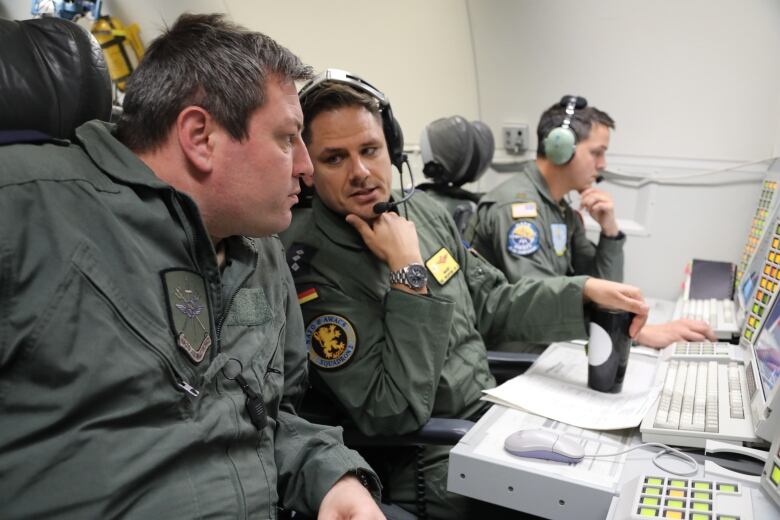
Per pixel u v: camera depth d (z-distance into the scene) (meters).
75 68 0.82
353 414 1.18
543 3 2.35
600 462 0.91
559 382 1.21
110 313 0.71
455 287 1.44
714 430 0.95
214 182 0.81
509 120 2.59
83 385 0.68
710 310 1.75
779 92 2.11
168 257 0.79
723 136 2.23
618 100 2.36
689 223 2.33
